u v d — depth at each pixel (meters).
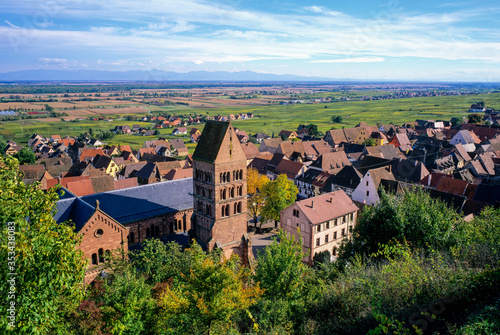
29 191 21.72
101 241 47.25
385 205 32.75
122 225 51.62
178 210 62.16
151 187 62.19
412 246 29.19
